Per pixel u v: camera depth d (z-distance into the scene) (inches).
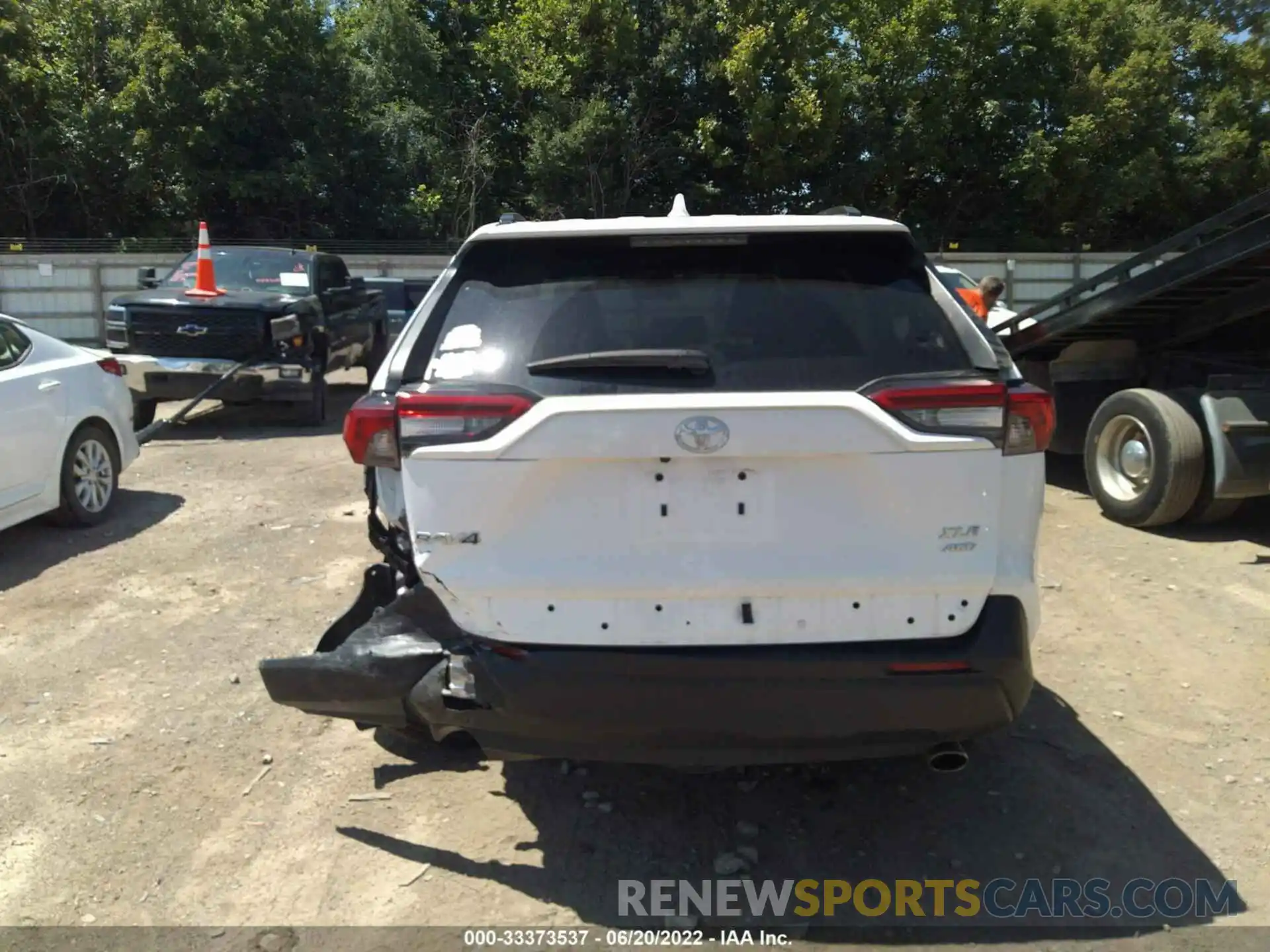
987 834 138.5
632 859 133.2
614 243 128.2
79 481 279.3
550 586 113.8
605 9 1191.6
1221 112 1461.6
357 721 127.5
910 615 114.7
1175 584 237.1
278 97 1235.9
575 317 123.3
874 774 153.6
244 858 133.3
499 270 128.8
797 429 111.3
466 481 114.5
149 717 171.6
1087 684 184.7
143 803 146.1
